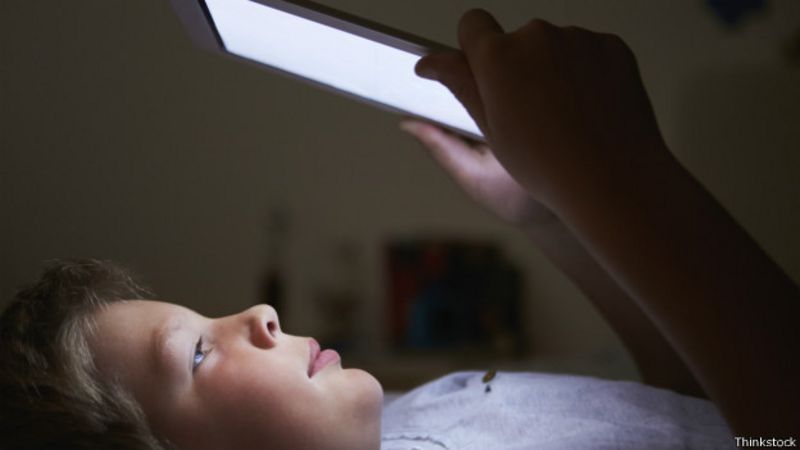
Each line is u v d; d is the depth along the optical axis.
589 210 0.47
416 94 0.80
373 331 1.92
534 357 1.91
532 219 0.89
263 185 1.92
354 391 0.70
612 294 0.89
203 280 1.90
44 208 1.82
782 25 1.72
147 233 1.88
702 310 0.45
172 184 1.88
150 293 0.85
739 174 1.73
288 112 1.90
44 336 0.68
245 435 0.65
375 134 1.93
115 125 1.84
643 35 1.74
